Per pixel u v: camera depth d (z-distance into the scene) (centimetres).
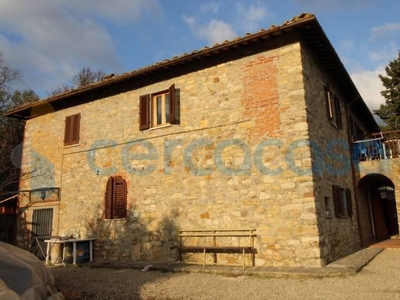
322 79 1009
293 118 837
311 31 853
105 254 1066
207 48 934
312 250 764
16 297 386
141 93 1098
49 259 1074
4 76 2072
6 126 2077
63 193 1204
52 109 1316
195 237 918
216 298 566
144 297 591
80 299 603
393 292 552
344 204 1066
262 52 907
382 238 1525
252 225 845
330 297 539
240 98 918
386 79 2259
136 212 1030
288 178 819
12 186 1611
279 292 585
